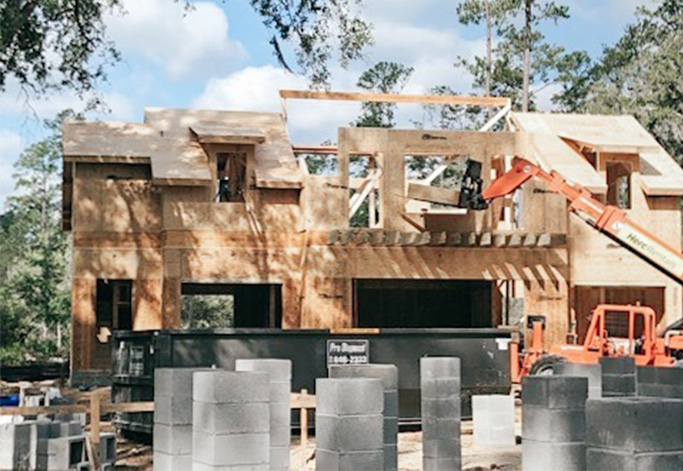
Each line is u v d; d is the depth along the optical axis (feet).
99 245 106.22
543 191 106.93
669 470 28.66
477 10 188.03
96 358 106.11
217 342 66.90
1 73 98.07
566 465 35.35
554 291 106.93
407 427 71.67
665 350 83.41
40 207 279.69
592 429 29.43
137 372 67.77
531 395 36.06
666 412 28.78
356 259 104.47
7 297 164.76
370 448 36.45
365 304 125.49
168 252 104.22
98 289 118.42
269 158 108.99
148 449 63.00
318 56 93.15
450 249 105.60
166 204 104.88
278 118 116.57
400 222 104.99
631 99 179.01
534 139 110.32
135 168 107.45
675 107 175.83
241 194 112.16
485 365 73.20
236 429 34.86
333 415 36.37
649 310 82.33
